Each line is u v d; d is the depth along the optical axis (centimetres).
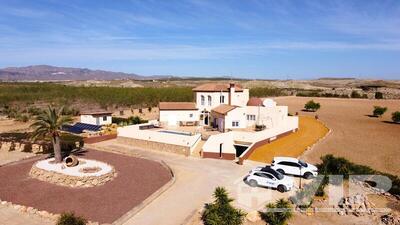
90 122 5994
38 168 3397
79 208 2553
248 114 5253
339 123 6506
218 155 4003
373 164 3622
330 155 3441
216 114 5341
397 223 2205
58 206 2594
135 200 2719
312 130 5509
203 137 4666
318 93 13938
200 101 5812
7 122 7188
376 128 5938
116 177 3338
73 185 3058
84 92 10462
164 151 4419
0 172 3528
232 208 2273
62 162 3691
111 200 2720
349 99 11800
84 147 4738
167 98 9712
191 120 5750
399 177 3122
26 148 4528
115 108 9619
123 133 4944
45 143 4550
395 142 4722
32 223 2275
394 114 6631
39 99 9925
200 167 3616
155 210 2473
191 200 2666
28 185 3111
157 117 7494
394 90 16812
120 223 2244
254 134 4175
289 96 13150
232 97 5650
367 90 17150
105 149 4594
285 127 4978
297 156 3888
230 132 4306
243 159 3738
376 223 2253
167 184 2997
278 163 3288
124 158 4106
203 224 2236
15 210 2494
